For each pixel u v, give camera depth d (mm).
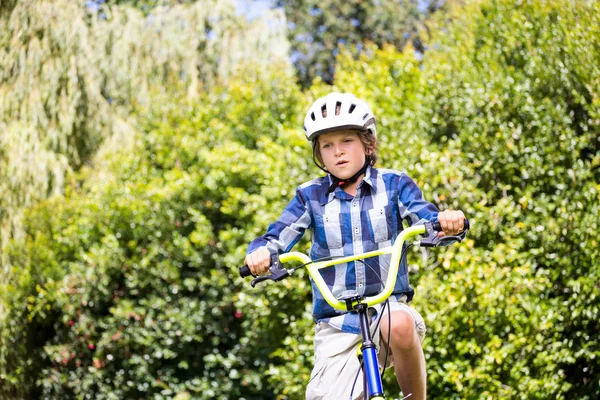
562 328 5797
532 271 6117
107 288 9047
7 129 9602
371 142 3299
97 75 10727
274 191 7453
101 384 8836
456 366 5730
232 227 9000
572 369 6109
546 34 6828
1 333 8906
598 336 5820
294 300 7156
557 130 6430
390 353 3215
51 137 9984
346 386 3059
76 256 9094
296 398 6824
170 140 9961
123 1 13688
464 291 5785
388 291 2826
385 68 8531
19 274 9031
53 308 9039
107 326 8797
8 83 9875
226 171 8812
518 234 6258
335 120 3174
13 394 9062
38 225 9336
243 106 9656
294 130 7758
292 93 9883
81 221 9219
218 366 8945
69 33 10344
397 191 3260
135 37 11398
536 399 5723
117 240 9109
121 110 11070
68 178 9992
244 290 7789
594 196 5879
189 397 8695
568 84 6555
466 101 7059
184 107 10570
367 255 2902
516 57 7301
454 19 8938
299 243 6871
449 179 6496
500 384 5715
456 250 6043
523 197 6219
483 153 6762
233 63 12086
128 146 10602
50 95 10031
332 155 3236
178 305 8906
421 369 3070
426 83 7688
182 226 9117
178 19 12000
